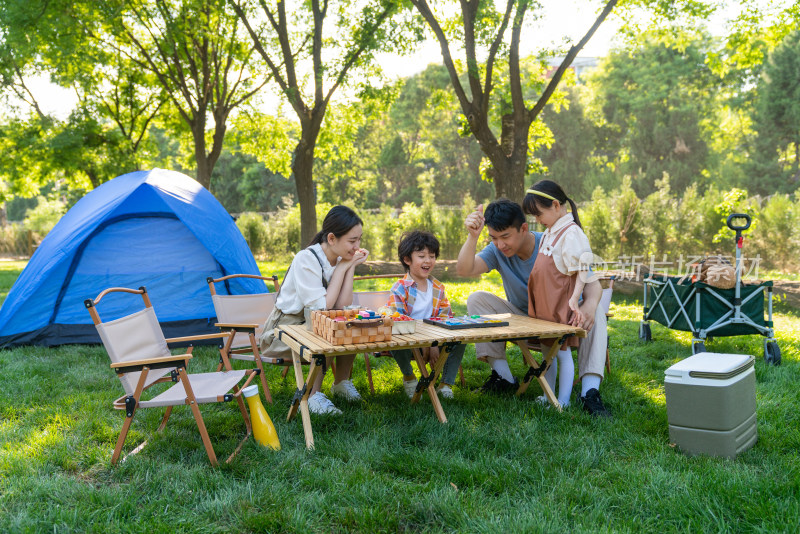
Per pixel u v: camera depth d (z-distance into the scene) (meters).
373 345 3.25
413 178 39.81
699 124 31.44
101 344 6.61
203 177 15.54
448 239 17.25
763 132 27.44
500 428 3.56
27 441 3.53
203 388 3.34
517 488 2.81
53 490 2.80
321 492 2.80
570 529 2.42
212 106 15.42
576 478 2.89
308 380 3.39
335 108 16.69
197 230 6.48
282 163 19.78
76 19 13.40
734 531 2.38
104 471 3.11
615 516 2.53
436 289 4.39
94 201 6.84
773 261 13.39
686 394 3.14
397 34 11.78
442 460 3.07
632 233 14.41
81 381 4.99
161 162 24.31
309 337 3.55
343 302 4.09
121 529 2.46
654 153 30.66
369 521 2.50
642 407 4.07
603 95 34.75
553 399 3.92
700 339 5.25
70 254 6.33
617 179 29.81
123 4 13.46
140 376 3.11
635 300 9.92
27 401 4.45
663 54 32.44
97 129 17.05
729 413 3.04
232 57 15.30
